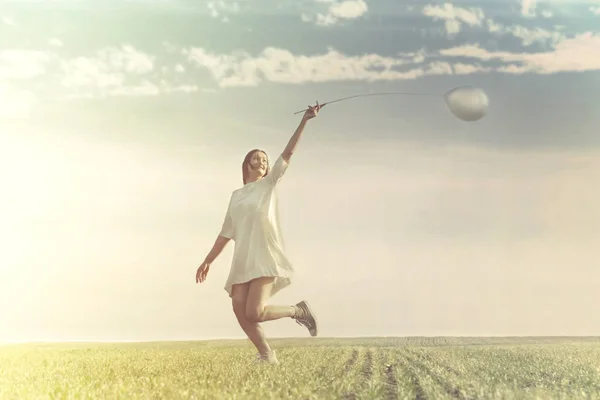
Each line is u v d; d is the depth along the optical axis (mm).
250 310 6707
